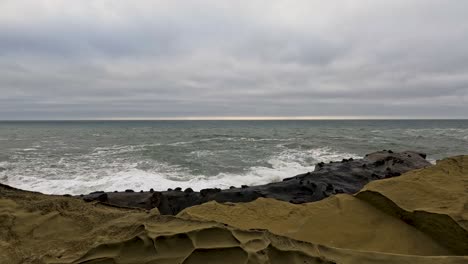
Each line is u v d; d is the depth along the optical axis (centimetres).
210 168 1388
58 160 1623
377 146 2283
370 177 824
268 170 1295
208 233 250
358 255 248
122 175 1188
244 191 692
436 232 340
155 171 1313
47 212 334
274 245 242
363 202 439
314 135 3719
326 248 254
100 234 280
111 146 2408
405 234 356
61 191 980
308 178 800
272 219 418
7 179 1138
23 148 2259
